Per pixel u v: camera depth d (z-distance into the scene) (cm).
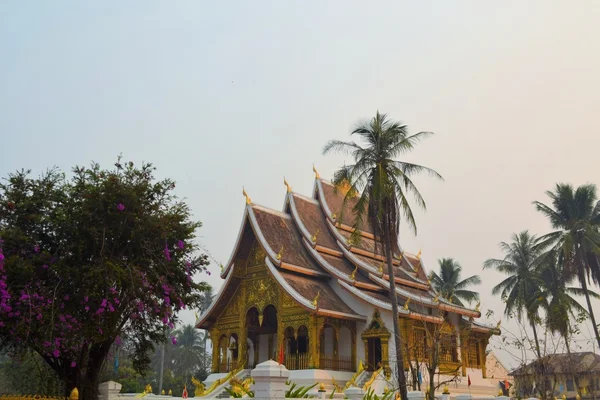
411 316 3425
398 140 2853
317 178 4638
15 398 1708
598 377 4347
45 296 1569
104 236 1661
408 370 3128
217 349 3994
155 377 8238
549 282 5166
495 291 5353
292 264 3784
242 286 3972
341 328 3750
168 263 1814
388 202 2767
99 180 1791
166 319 1795
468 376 4009
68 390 1716
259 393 1475
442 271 6838
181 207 1959
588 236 4647
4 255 1570
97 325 1612
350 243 4138
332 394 2436
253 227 3891
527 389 3556
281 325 3662
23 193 1716
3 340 1648
